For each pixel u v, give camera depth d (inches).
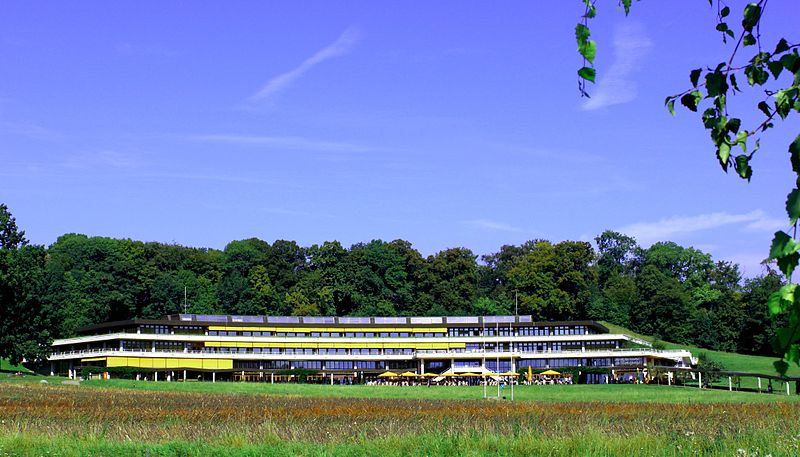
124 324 6550.2
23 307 5260.8
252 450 1526.8
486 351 6840.6
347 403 3730.3
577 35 341.1
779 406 3280.0
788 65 331.3
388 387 5413.4
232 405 3457.2
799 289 301.6
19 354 5201.8
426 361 6958.7
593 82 342.3
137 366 6328.7
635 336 7864.2
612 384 5890.8
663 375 6102.4
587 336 6953.7
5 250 5128.0
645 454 1368.1
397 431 1908.2
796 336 301.3
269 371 6584.6
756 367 6673.2
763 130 361.4
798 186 297.4
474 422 2283.5
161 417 2479.1
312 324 7062.0
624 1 355.6
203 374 6614.2
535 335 7091.5
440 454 1494.8
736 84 356.8
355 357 6884.8
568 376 6427.2
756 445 1400.1
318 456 1486.2
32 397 3499.0
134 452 1520.7
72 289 7283.5
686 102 374.9
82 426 1983.3
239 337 6761.8
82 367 6077.8
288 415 2615.7
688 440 1518.2
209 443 1637.6
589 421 2117.4
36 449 1515.7
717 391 5177.2
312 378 6678.2
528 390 5251.0
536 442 1539.1
